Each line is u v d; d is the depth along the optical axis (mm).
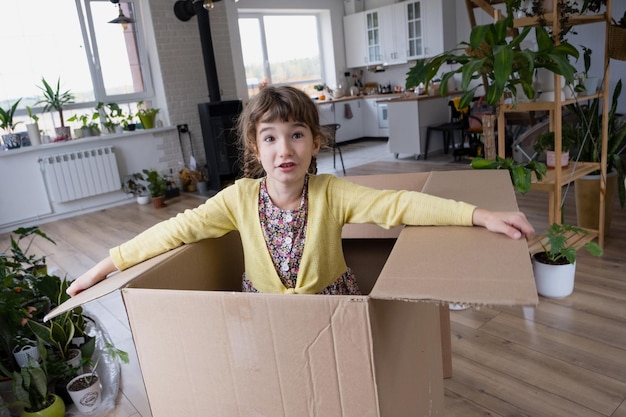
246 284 1055
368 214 924
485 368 1691
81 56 5055
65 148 4887
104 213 4988
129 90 5441
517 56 1819
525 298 470
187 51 5543
